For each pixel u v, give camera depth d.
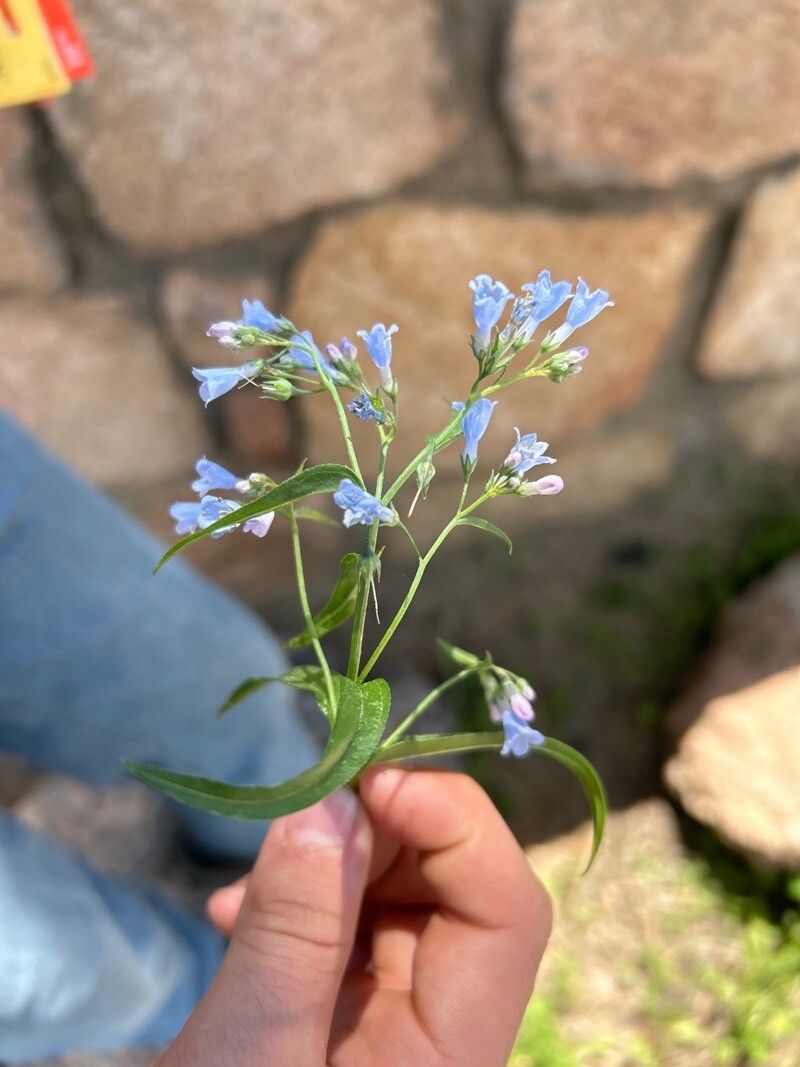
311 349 0.14
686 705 0.36
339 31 0.25
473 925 0.18
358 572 0.14
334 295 0.30
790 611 0.35
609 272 0.31
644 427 0.36
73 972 0.21
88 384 0.30
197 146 0.26
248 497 0.15
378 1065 0.18
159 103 0.25
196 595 0.26
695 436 0.37
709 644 0.38
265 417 0.32
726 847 0.35
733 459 0.38
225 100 0.26
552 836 0.36
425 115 0.27
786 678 0.34
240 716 0.28
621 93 0.28
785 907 0.34
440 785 0.18
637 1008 0.33
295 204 0.28
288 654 0.37
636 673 0.38
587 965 0.33
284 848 0.16
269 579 0.37
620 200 0.30
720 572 0.39
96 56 0.24
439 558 0.37
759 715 0.34
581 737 0.37
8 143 0.25
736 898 0.34
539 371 0.14
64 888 0.23
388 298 0.30
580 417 0.35
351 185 0.28
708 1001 0.33
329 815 0.16
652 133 0.28
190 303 0.29
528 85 0.27
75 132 0.25
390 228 0.29
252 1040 0.15
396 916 0.21
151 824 0.35
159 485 0.34
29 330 0.29
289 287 0.29
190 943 0.30
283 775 0.31
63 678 0.24
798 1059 0.31
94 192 0.26
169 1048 0.16
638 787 0.37
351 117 0.27
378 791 0.17
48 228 0.27
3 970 0.20
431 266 0.30
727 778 0.34
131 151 0.26
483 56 0.26
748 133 0.29
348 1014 0.19
